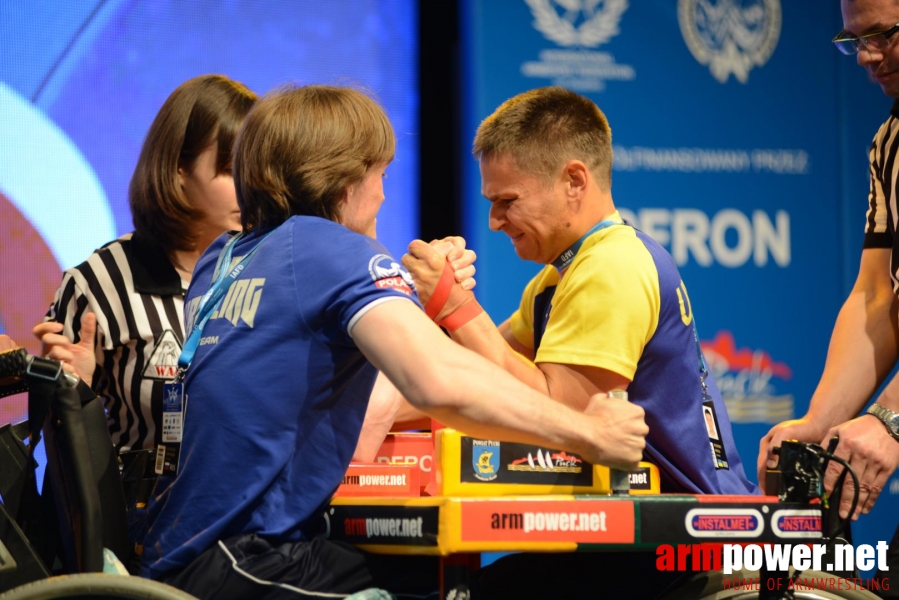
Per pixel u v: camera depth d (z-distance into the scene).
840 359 5.61
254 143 4.04
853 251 11.12
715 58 10.87
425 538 3.46
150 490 4.70
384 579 3.77
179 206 5.31
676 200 10.70
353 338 3.60
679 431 4.62
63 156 8.95
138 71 9.24
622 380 4.46
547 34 10.45
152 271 5.38
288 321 3.74
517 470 3.75
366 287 3.61
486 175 5.02
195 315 4.11
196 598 3.31
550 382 4.53
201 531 3.71
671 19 10.77
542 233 4.96
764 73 10.98
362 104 4.10
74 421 3.71
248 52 9.66
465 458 3.69
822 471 3.85
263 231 4.06
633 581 4.56
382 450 4.85
